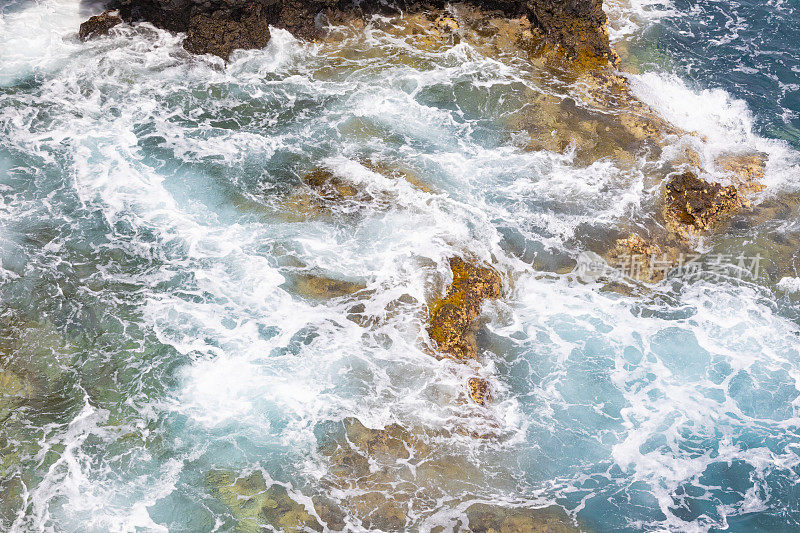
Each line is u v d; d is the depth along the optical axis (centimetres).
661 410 1585
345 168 1977
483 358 1636
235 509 1377
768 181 2033
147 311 1661
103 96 2119
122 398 1520
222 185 1925
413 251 1794
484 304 1727
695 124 2178
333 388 1557
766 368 1664
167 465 1431
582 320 1722
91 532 1329
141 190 1898
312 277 1739
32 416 1481
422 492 1423
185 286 1712
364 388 1560
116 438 1461
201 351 1602
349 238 1823
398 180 1959
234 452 1455
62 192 1875
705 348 1694
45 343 1592
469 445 1498
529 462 1488
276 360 1596
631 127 2131
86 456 1433
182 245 1791
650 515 1423
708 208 1933
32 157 1944
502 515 1400
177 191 1906
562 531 1387
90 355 1580
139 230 1812
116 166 1945
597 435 1538
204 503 1382
